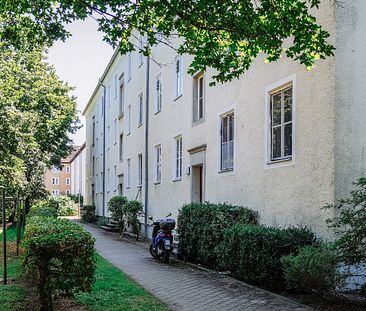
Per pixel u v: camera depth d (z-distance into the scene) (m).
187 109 15.62
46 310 6.02
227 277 9.40
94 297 7.29
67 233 6.18
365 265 6.68
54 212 17.81
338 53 7.85
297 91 8.84
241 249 8.61
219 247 9.62
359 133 7.80
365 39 7.98
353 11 7.98
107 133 34.44
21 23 7.91
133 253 14.66
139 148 23.06
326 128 7.94
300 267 6.75
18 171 17.17
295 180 8.77
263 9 5.93
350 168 7.73
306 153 8.47
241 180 11.11
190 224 11.76
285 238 7.78
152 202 19.95
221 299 7.34
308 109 8.48
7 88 16.64
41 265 5.97
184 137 15.84
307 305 6.79
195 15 6.01
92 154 43.19
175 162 16.97
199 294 7.78
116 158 30.11
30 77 20.34
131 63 25.84
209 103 13.48
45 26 7.72
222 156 12.58
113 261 12.50
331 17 7.98
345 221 6.48
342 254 6.50
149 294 7.68
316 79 8.27
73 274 5.98
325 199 7.84
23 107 20.59
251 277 8.34
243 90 11.19
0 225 28.28
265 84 10.07
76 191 61.81
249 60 7.04
